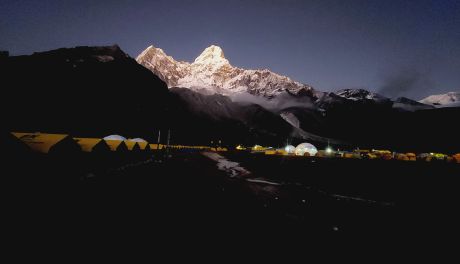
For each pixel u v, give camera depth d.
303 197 22.67
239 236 11.61
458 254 10.57
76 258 8.21
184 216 14.28
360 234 12.97
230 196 22.00
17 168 19.62
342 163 44.69
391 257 10.16
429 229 14.03
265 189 26.53
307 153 66.25
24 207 13.56
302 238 12.00
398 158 57.12
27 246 8.81
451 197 22.42
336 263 9.45
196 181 29.88
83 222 11.82
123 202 16.58
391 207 19.16
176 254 9.08
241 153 72.69
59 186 20.55
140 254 8.85
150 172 35.41
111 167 35.97
